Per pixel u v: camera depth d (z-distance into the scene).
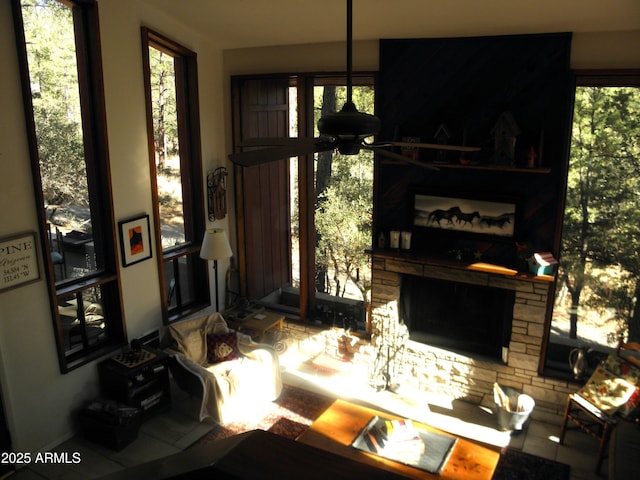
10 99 4.06
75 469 4.52
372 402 5.54
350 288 6.22
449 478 3.90
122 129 4.98
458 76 5.03
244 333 6.38
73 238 4.79
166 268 5.91
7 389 4.34
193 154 5.96
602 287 5.05
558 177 4.84
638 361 4.63
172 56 5.63
